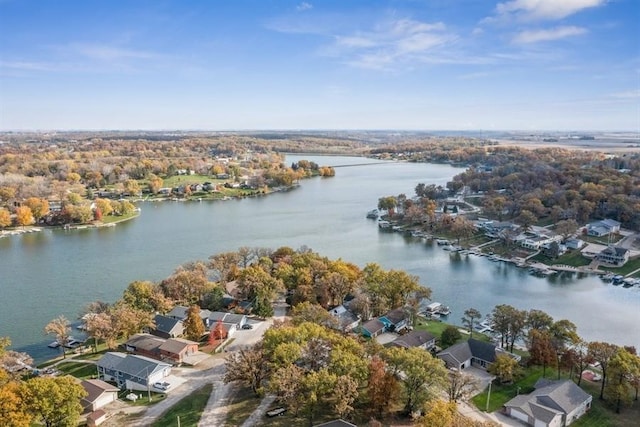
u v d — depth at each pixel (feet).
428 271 604.49
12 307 472.44
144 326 392.68
